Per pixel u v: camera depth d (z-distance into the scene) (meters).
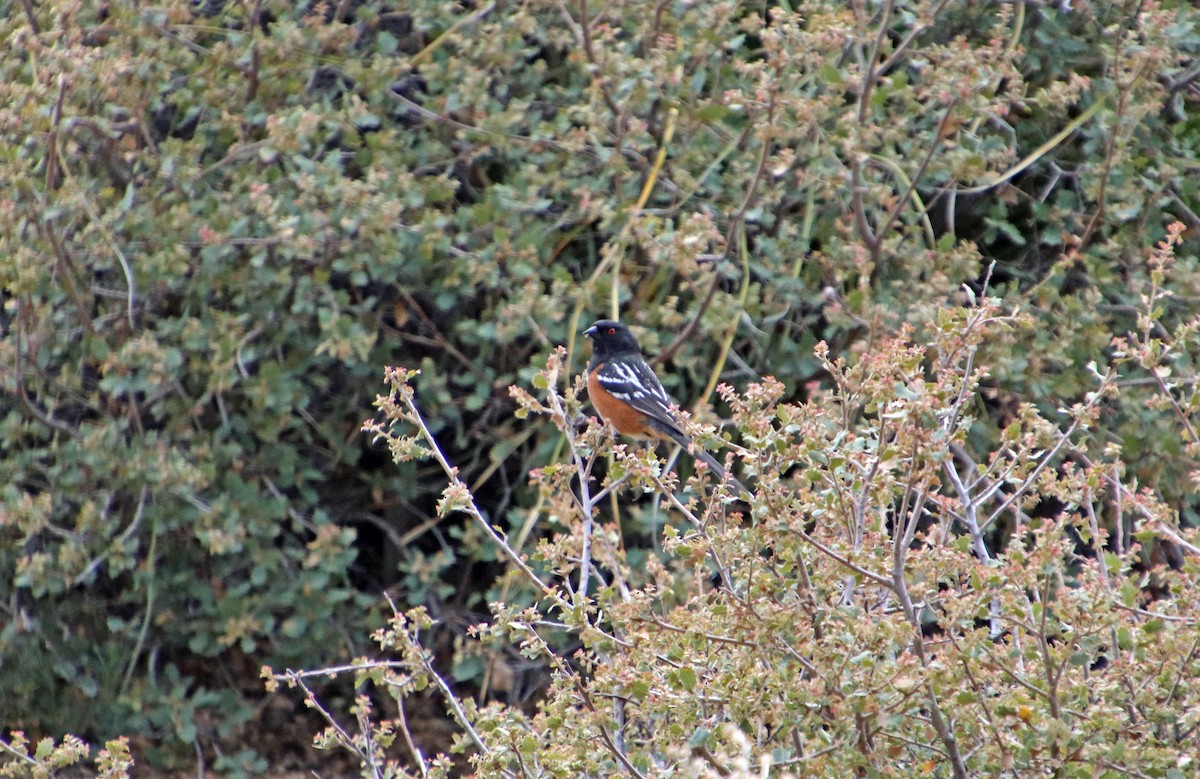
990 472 7.41
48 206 11.41
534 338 11.69
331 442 11.92
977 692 5.92
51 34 11.62
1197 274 11.42
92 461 11.41
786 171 11.54
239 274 11.45
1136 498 6.93
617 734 7.06
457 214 11.59
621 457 6.80
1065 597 5.88
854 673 5.87
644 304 11.77
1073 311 11.33
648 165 11.77
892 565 6.02
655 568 8.07
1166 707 6.01
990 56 10.76
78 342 11.91
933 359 11.02
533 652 7.05
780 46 11.03
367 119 11.52
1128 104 11.58
